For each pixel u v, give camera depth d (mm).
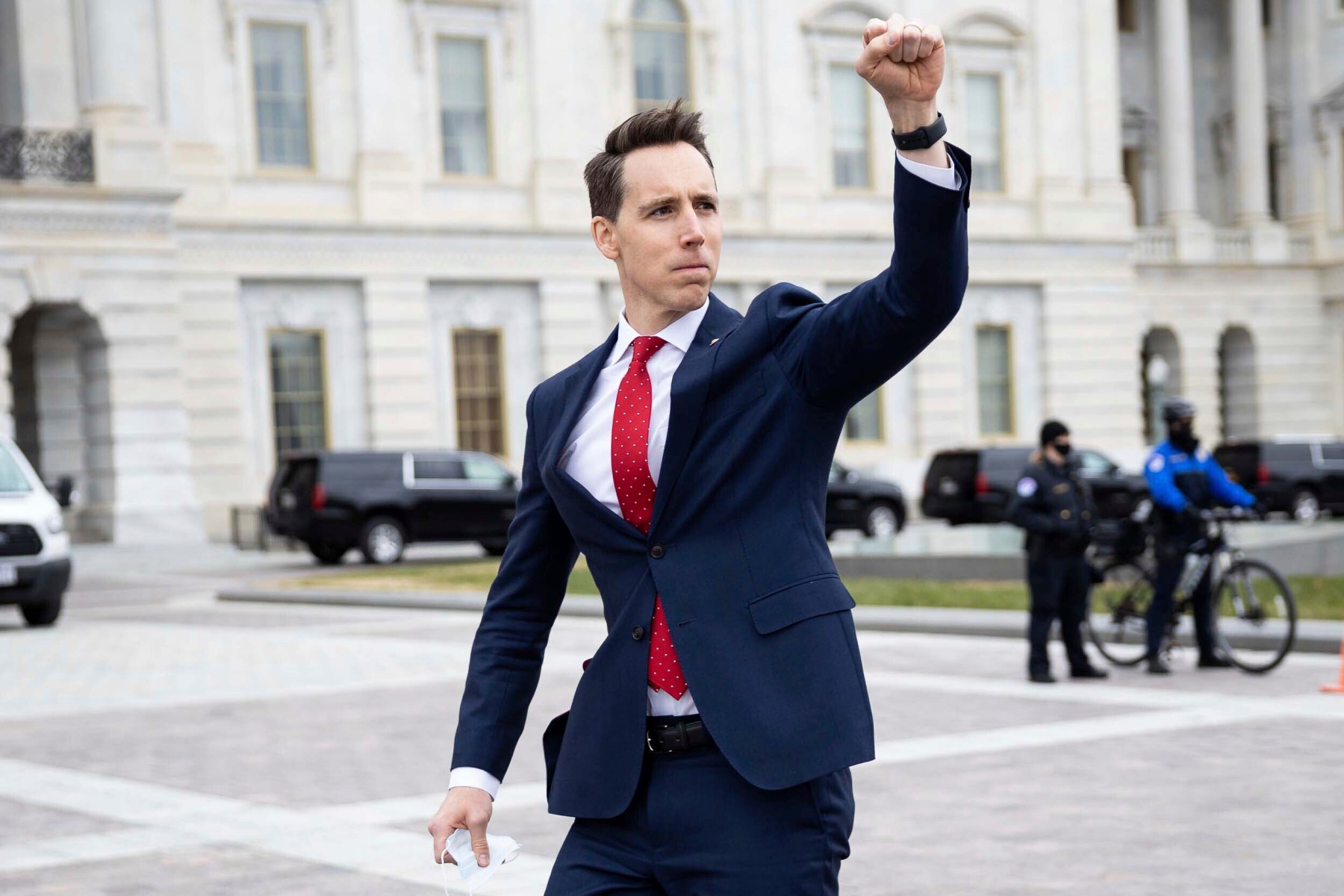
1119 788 8508
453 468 31203
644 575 3207
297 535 30375
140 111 33875
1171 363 49844
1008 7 45594
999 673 13266
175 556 32219
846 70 43469
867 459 43750
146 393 33625
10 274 32188
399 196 37438
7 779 9703
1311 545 21109
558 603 3553
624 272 3312
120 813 8562
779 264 42125
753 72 42219
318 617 20141
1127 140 51406
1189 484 12961
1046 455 12812
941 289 2861
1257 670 12859
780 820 3066
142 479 33562
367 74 37250
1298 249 51469
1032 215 45906
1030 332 45906
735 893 3053
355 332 37156
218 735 11094
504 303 38844
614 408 3293
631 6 40438
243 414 35656
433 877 7008
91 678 14492
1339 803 7996
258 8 36094
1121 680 12750
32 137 32688
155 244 33750
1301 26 52500
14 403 35250
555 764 3402
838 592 3135
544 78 39250
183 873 7195
